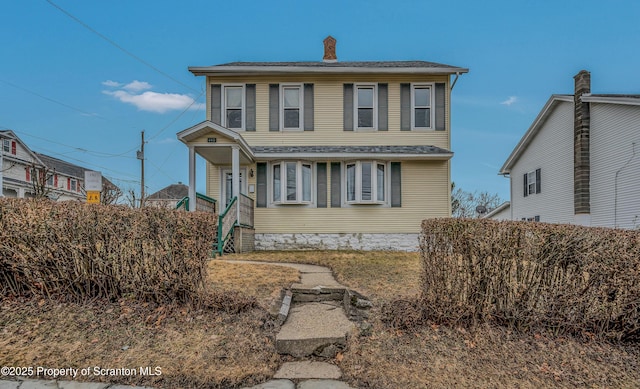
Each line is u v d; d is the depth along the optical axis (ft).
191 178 35.40
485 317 14.79
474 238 14.80
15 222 15.70
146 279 15.69
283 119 44.37
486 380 12.12
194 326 14.46
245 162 42.52
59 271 15.69
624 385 12.38
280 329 14.79
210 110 44.21
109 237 15.79
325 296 18.88
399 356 13.19
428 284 15.76
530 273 14.82
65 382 11.18
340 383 11.75
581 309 14.88
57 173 99.76
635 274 14.80
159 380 11.44
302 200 42.32
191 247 15.69
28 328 13.82
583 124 50.26
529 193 64.23
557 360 13.42
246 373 11.96
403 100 44.47
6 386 10.85
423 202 43.29
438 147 43.78
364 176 42.52
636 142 43.52
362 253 37.68
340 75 44.55
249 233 40.42
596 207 48.78
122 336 13.62
